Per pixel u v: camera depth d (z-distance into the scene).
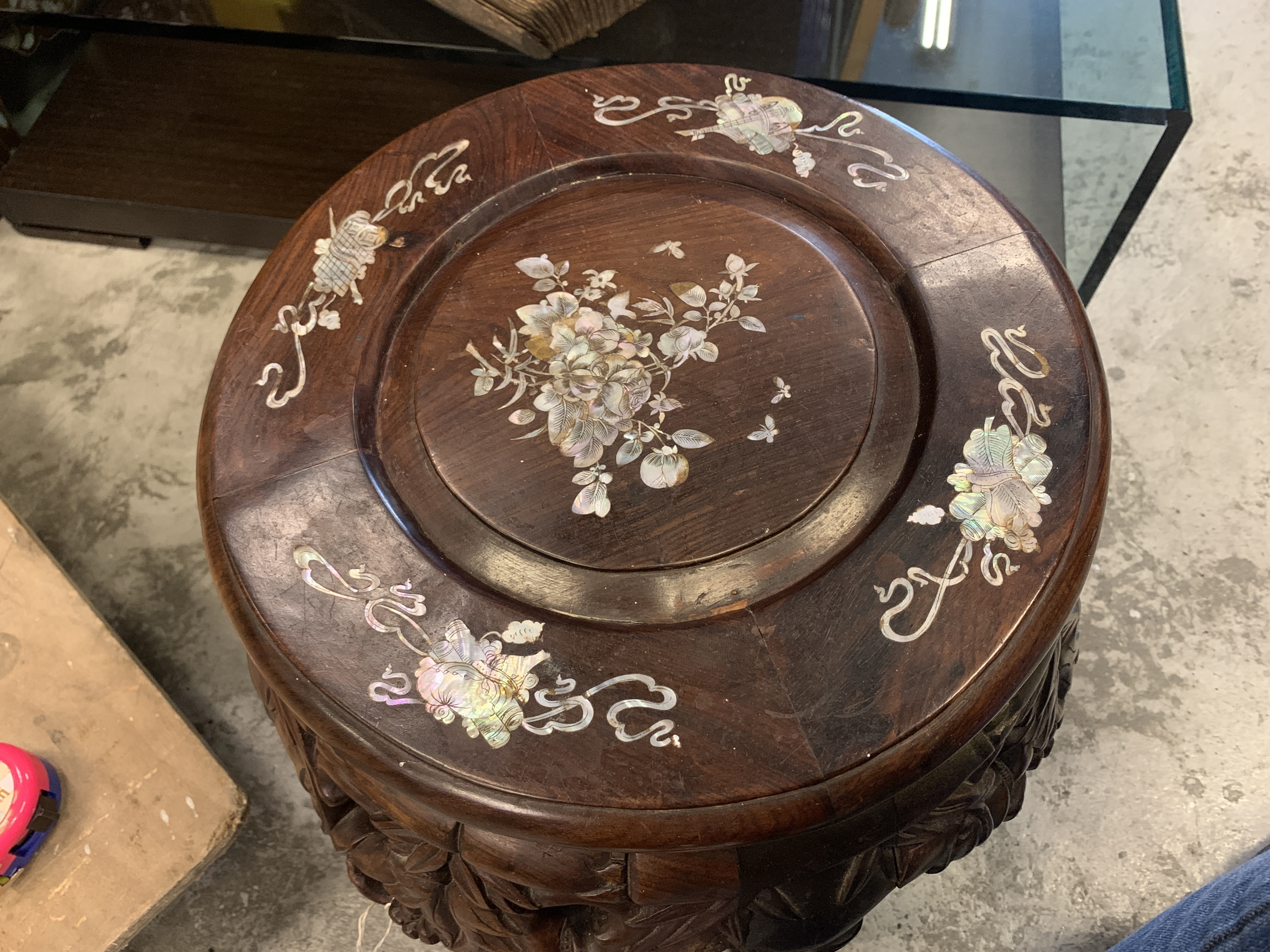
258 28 1.51
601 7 1.46
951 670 0.78
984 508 0.85
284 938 1.32
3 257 1.96
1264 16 2.07
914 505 0.86
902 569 0.83
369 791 0.87
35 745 1.29
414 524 0.89
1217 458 1.61
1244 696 1.42
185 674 1.52
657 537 0.86
